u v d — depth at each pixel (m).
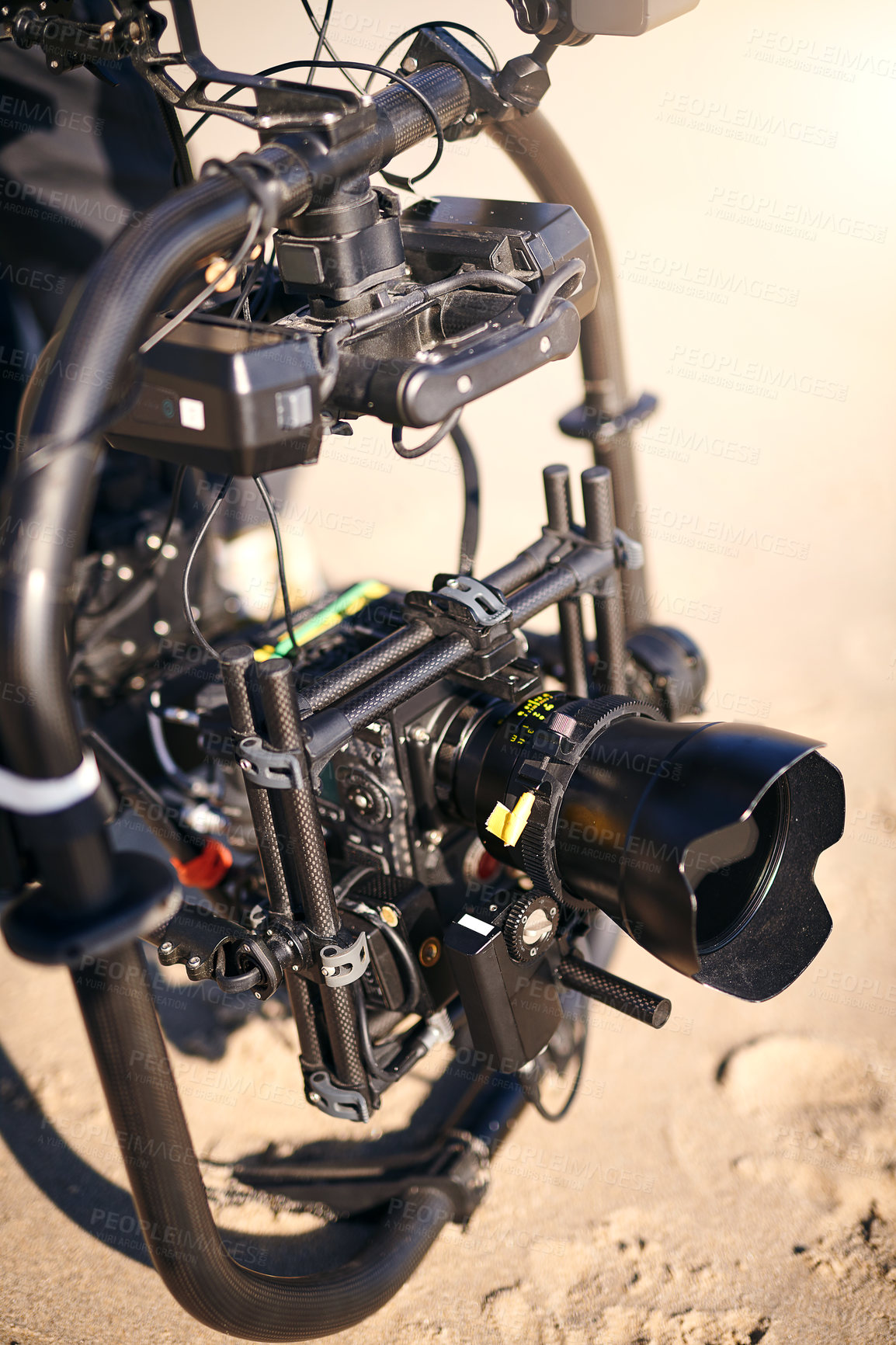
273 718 1.84
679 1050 3.05
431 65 2.15
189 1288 2.00
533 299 1.96
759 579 5.02
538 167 2.62
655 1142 2.83
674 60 10.34
